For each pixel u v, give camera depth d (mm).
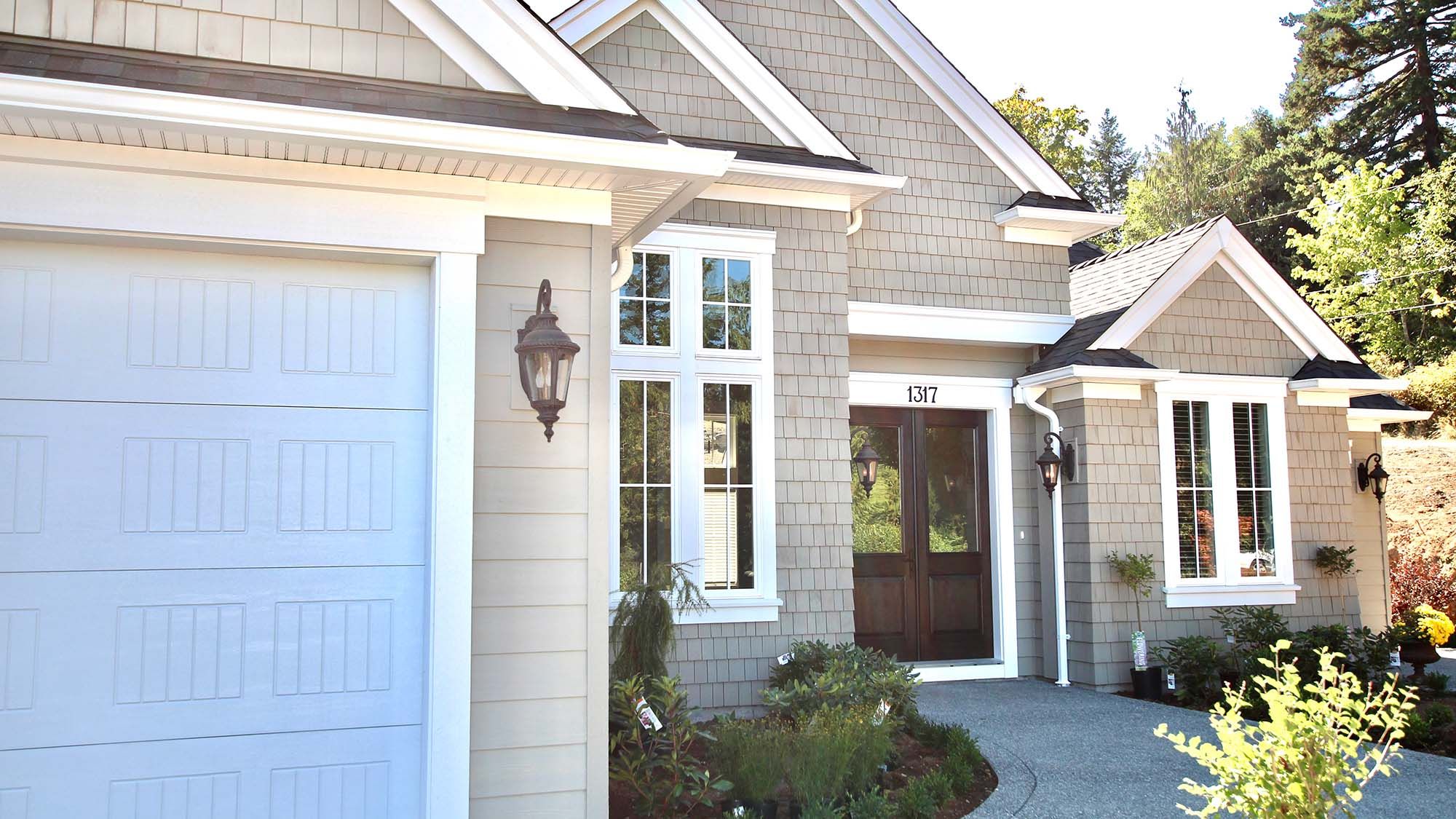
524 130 4488
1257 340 10633
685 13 8602
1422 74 28109
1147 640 9727
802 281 8695
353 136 4254
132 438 4426
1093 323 10477
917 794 5625
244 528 4531
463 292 4738
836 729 5910
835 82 9984
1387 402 12430
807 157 8711
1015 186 10625
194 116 4043
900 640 10008
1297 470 10570
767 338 8453
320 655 4574
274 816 4449
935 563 10211
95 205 4273
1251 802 4027
